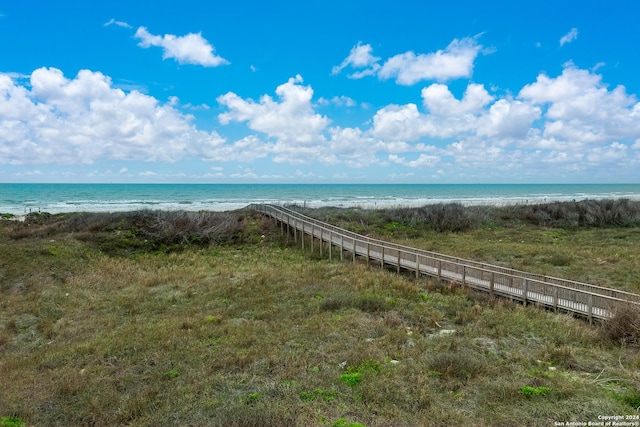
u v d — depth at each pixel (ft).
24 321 40.45
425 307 39.01
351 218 108.88
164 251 80.28
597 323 34.37
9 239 76.02
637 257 62.08
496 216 115.85
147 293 49.49
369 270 58.29
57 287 52.80
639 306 30.32
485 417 18.71
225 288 49.67
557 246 76.95
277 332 32.63
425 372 23.79
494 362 25.27
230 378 24.09
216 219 93.40
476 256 67.56
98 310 43.45
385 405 19.90
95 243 78.07
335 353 27.58
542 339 30.25
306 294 44.75
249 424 18.19
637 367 24.20
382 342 29.17
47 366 27.89
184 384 23.58
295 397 20.95
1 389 24.04
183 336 32.27
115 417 20.30
